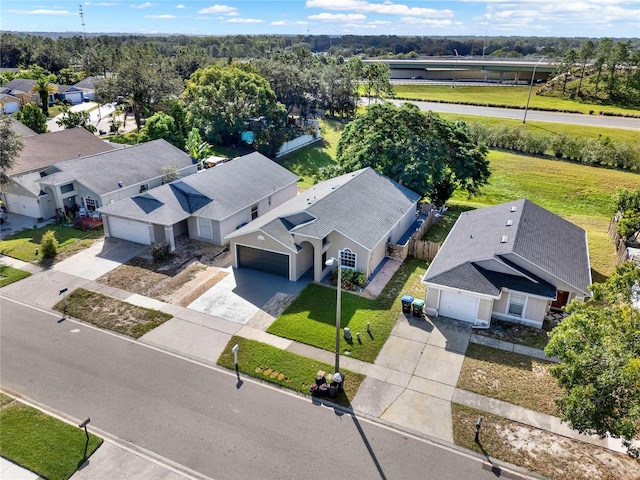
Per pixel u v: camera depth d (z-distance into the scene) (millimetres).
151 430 16547
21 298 25219
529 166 51250
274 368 19797
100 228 34375
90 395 18234
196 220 32000
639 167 49406
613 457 15422
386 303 24828
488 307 22422
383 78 78250
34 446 15781
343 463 15234
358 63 78000
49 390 18500
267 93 57688
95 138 46562
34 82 85188
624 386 12336
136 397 18141
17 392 18359
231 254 28891
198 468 15055
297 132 60906
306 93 74875
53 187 34781
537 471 14922
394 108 39938
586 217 39812
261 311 24016
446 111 78250
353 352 20859
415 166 36062
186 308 24312
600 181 46875
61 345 21344
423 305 23438
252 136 54719
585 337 13977
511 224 26609
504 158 53688
